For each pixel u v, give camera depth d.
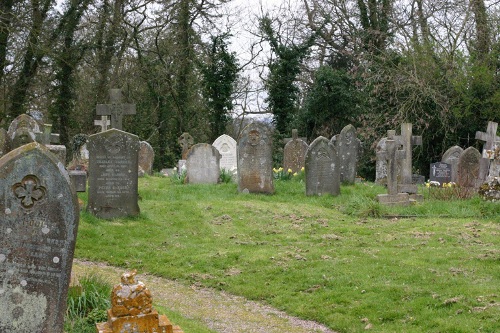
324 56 39.06
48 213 6.16
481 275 9.94
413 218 15.52
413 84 28.14
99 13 33.03
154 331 6.36
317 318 8.73
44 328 6.18
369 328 8.12
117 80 35.88
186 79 38.75
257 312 9.14
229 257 11.71
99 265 11.52
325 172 18.38
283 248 12.45
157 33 36.12
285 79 35.69
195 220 14.88
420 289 9.24
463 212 15.80
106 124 21.17
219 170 21.45
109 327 6.33
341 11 35.72
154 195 18.30
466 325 7.82
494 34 29.08
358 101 33.28
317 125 34.47
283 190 19.27
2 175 6.00
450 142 28.84
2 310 6.04
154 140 38.34
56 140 16.30
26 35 27.69
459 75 28.20
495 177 16.78
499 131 27.66
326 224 14.67
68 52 32.12
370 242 12.77
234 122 47.06
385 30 33.47
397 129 28.62
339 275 10.28
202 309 9.21
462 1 29.92
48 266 6.17
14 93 29.59
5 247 6.03
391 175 17.05
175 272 11.07
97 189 14.44
